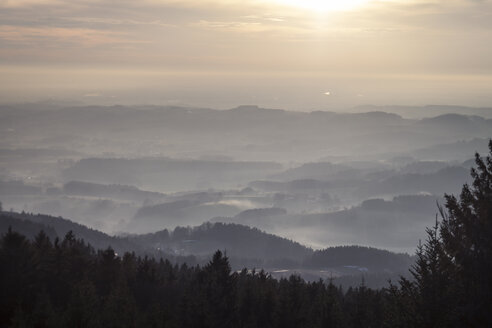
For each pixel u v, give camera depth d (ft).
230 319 231.50
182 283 321.11
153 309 214.28
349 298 299.99
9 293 215.72
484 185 130.21
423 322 132.87
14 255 232.53
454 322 128.67
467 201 131.64
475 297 125.80
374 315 227.40
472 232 127.65
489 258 124.88
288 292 242.99
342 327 222.28
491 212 126.72
